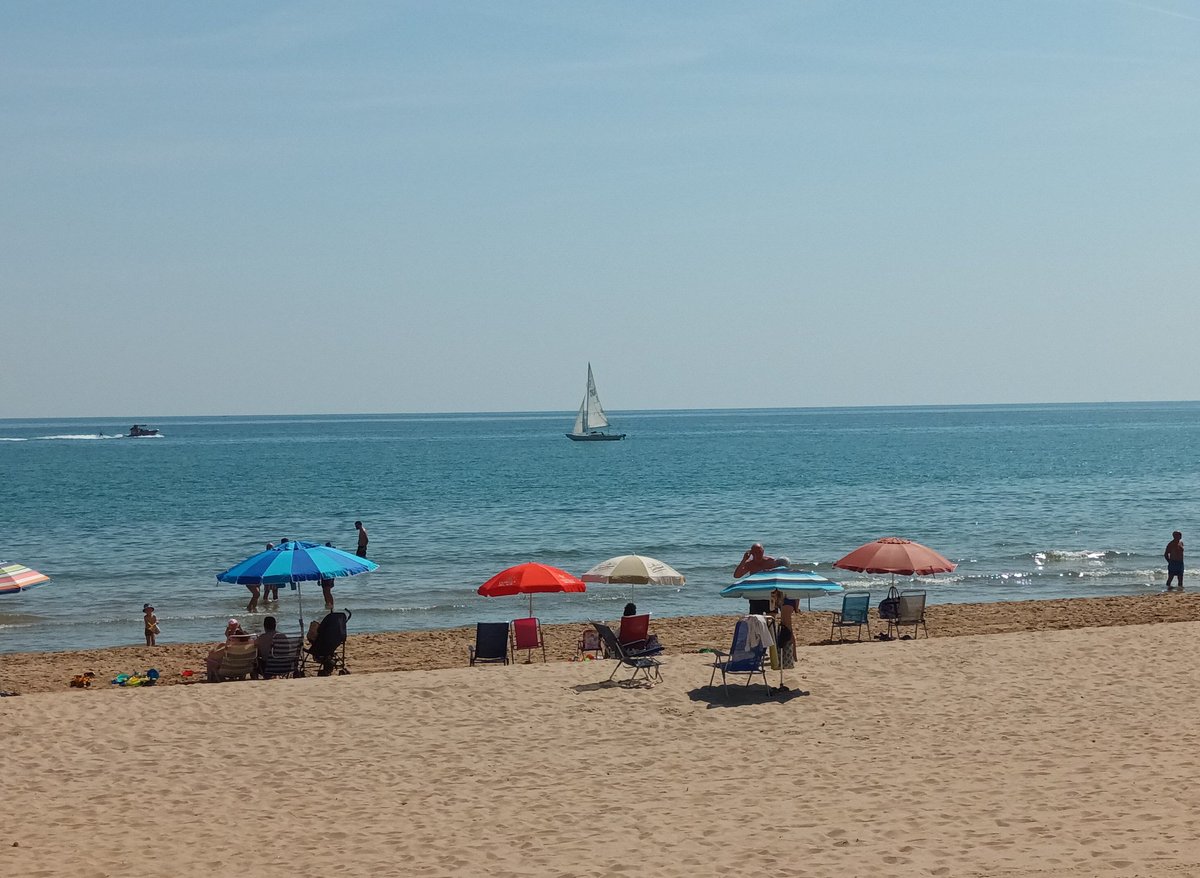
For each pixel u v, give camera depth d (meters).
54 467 110.38
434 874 9.20
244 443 187.50
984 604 28.02
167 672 21.23
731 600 31.44
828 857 9.10
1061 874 8.28
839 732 13.51
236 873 9.34
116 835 10.38
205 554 42.78
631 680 16.64
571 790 11.56
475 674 17.33
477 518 55.03
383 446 165.38
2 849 9.99
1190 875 8.09
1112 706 14.24
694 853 9.42
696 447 144.88
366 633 26.58
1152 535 44.47
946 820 9.94
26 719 14.67
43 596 33.31
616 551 41.59
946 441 153.50
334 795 11.55
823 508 57.16
